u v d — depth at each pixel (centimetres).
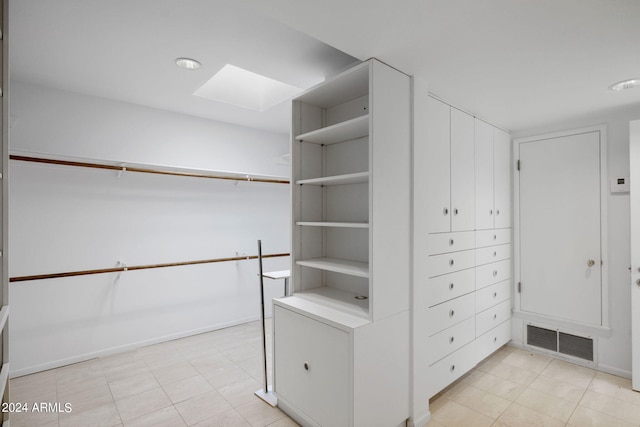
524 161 329
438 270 237
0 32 136
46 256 274
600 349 283
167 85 271
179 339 348
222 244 385
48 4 165
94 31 191
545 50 174
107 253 305
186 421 208
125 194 315
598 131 287
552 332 312
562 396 242
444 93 235
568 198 302
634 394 244
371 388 177
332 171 248
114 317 310
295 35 195
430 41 166
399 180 197
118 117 307
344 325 172
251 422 208
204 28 188
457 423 211
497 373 279
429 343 226
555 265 309
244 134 400
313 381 192
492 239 305
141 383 255
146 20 180
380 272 183
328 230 252
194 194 362
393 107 194
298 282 236
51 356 277
